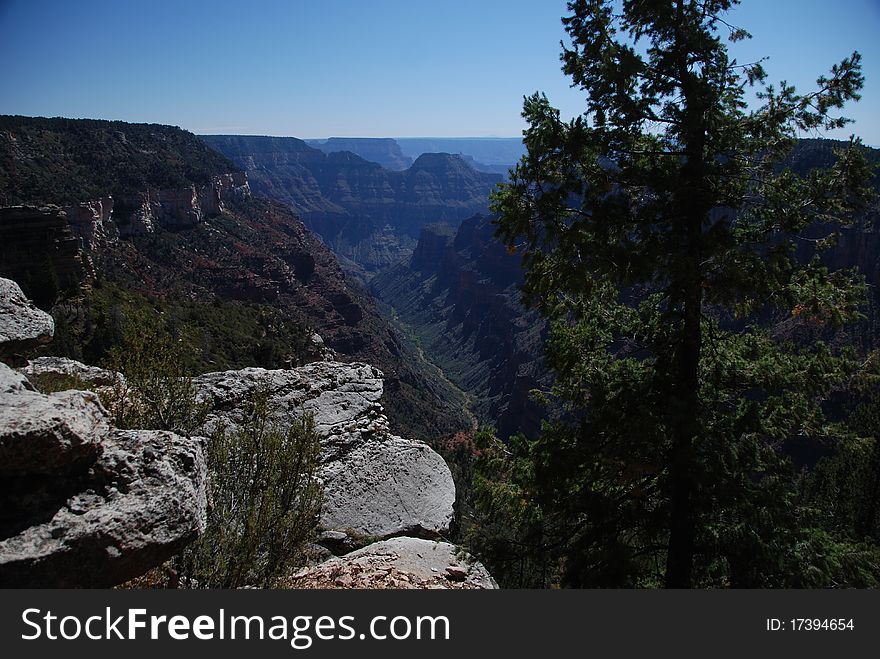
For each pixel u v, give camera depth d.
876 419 21.88
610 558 9.31
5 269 55.81
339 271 192.00
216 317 80.44
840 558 9.02
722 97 9.58
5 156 101.88
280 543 8.11
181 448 6.99
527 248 10.29
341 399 16.22
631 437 9.38
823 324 9.45
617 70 9.03
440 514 14.03
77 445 6.03
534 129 9.86
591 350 11.16
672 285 9.59
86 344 48.06
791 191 9.43
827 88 9.09
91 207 100.31
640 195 10.12
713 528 9.57
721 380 10.30
